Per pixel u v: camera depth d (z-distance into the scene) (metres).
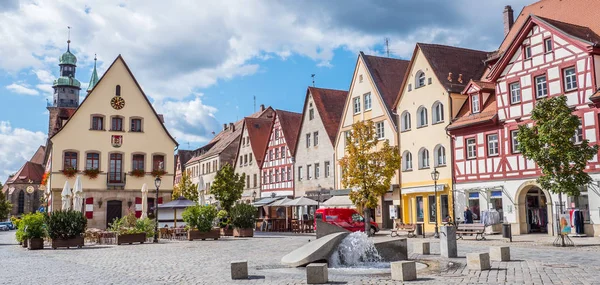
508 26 37.84
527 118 29.72
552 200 28.12
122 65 50.53
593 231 26.03
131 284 12.15
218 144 78.31
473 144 33.66
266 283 11.84
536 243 22.67
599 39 27.97
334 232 16.95
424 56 38.19
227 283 11.98
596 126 25.95
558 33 27.95
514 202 30.36
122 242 29.02
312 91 52.56
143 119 50.69
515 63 30.73
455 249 17.11
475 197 33.28
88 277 13.77
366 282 11.68
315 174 51.12
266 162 61.09
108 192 48.38
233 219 34.69
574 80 27.30
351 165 35.09
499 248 15.24
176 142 51.59
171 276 13.54
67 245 27.28
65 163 47.44
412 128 39.12
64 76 127.94
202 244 27.23
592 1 30.77
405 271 11.71
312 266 11.68
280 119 58.62
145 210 39.41
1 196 80.25
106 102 49.53
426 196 37.44
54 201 46.59
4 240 40.75
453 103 35.56
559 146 21.22
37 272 15.47
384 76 44.78
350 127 46.19
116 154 49.34
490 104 33.44
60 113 55.56
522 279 11.37
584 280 11.02
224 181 49.12
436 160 36.75
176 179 98.31
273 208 58.62
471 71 38.59
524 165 29.86
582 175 21.33
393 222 40.66
